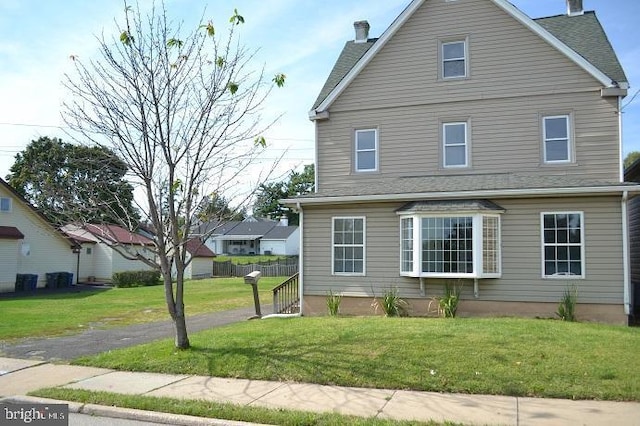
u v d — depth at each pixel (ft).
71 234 120.57
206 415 20.63
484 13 50.57
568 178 45.68
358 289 48.16
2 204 94.73
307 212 50.62
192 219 33.01
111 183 32.73
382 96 53.36
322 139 55.21
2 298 79.46
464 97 50.62
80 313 58.90
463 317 43.29
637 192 40.68
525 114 48.60
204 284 114.42
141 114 30.63
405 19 52.75
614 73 46.57
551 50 48.29
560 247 42.86
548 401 21.42
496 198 44.55
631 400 21.25
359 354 27.91
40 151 129.59
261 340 32.17
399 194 45.73
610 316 40.98
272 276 152.15
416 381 23.94
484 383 23.31
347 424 18.85
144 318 54.24
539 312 42.73
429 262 44.50
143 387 25.07
